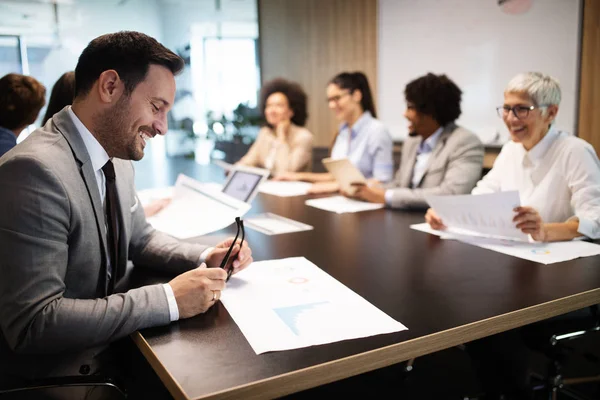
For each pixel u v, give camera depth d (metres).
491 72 3.08
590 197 1.58
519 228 1.50
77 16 4.34
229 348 0.86
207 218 1.72
